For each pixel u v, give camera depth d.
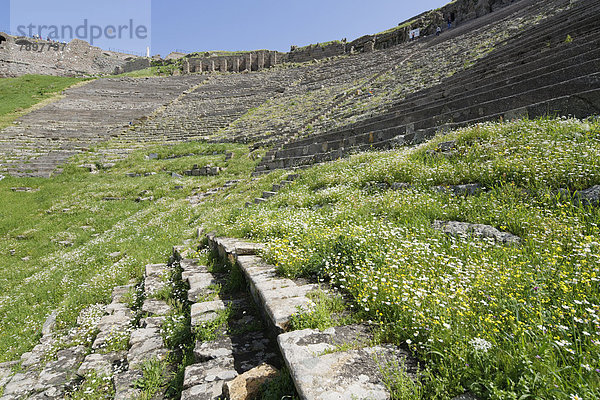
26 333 7.23
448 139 8.30
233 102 45.59
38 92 51.72
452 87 14.10
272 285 4.08
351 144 14.00
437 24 48.50
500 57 14.93
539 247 3.82
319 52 67.06
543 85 8.87
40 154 27.95
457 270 3.47
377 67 39.03
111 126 38.72
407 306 2.91
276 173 15.27
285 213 7.68
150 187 19.92
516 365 2.08
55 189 21.39
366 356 2.49
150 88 60.50
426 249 4.24
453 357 2.29
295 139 20.95
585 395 1.82
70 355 5.63
